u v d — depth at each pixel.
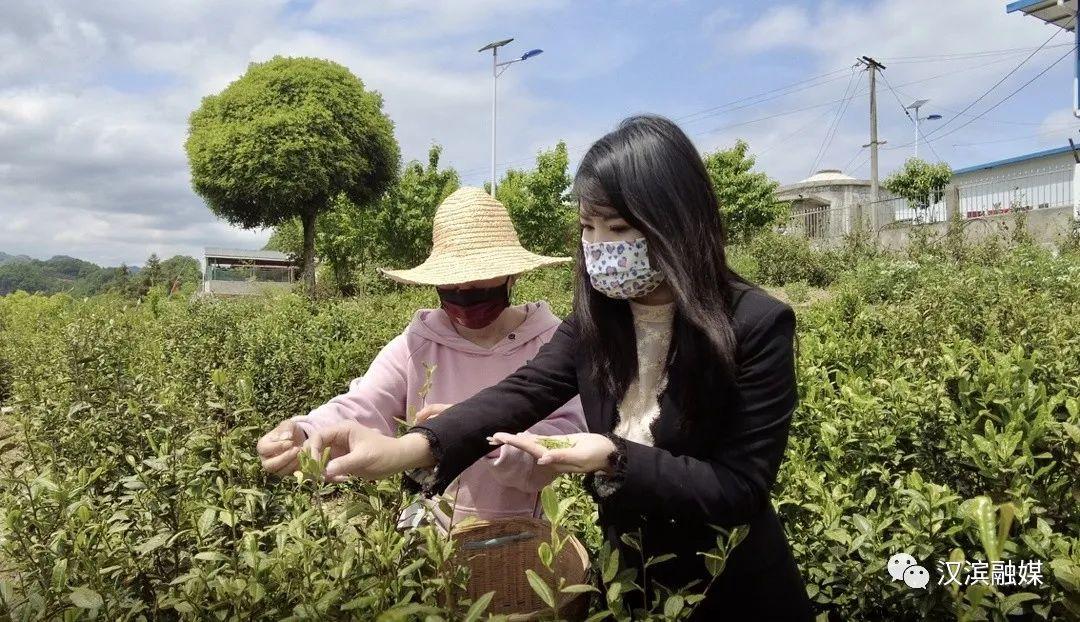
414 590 1.18
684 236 1.28
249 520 1.53
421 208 24.52
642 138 1.30
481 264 2.03
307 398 4.61
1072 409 1.92
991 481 1.82
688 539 1.43
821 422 2.49
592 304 1.49
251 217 22.22
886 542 1.72
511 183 24.45
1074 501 1.76
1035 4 15.55
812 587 1.76
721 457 1.31
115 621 1.21
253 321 7.06
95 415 2.88
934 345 3.56
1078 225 12.84
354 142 22.06
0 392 5.99
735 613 1.44
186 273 37.09
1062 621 1.38
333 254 26.11
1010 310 4.44
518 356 2.10
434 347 2.10
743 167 27.72
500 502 2.04
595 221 1.36
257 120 20.48
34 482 1.53
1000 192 18.42
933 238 14.17
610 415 1.48
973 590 0.93
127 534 1.63
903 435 2.26
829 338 4.00
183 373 4.27
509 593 1.71
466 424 1.39
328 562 1.26
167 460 1.72
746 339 1.30
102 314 6.46
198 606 1.19
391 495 1.48
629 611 1.42
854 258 15.01
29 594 1.22
